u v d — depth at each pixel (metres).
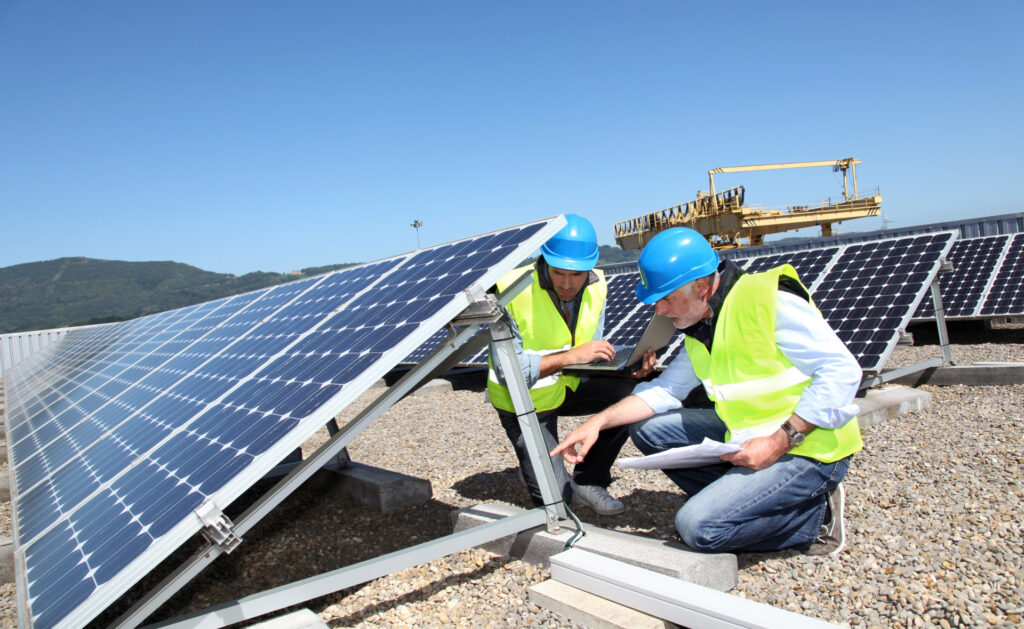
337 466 6.60
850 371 3.32
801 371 3.46
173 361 7.19
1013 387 8.30
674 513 4.82
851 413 3.31
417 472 7.04
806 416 3.32
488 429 8.81
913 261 8.65
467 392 12.34
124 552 2.74
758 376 3.55
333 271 6.75
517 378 3.87
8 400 13.44
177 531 2.64
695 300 3.67
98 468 4.51
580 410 5.58
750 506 3.39
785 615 2.74
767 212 25.14
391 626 3.57
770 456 3.33
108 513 3.45
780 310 3.40
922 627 3.00
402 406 11.38
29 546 3.85
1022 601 3.13
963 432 6.41
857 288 8.86
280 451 2.79
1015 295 12.41
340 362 3.39
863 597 3.31
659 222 28.36
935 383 9.04
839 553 3.82
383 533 5.30
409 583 4.11
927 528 4.13
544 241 3.52
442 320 3.18
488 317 3.47
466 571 4.15
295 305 6.09
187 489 3.02
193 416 4.27
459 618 3.54
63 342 22.14
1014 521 4.14
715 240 26.20
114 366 9.87
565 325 4.90
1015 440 5.93
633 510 4.95
